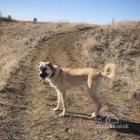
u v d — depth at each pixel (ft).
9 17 180.24
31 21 177.37
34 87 42.60
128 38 101.45
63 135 28.58
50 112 33.86
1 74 47.34
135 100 40.11
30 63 57.88
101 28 123.65
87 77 32.63
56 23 159.63
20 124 30.01
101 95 41.45
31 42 89.86
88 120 32.37
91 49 80.64
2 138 26.86
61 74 33.27
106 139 28.43
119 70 57.57
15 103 35.35
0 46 88.28
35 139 27.32
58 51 76.18
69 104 37.17
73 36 107.55
